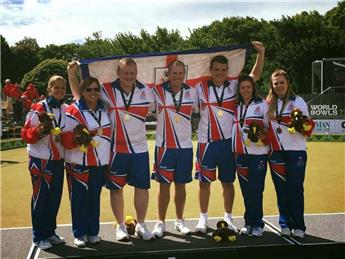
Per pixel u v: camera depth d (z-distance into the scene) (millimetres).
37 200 4246
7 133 15602
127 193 7312
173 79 4590
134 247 4312
